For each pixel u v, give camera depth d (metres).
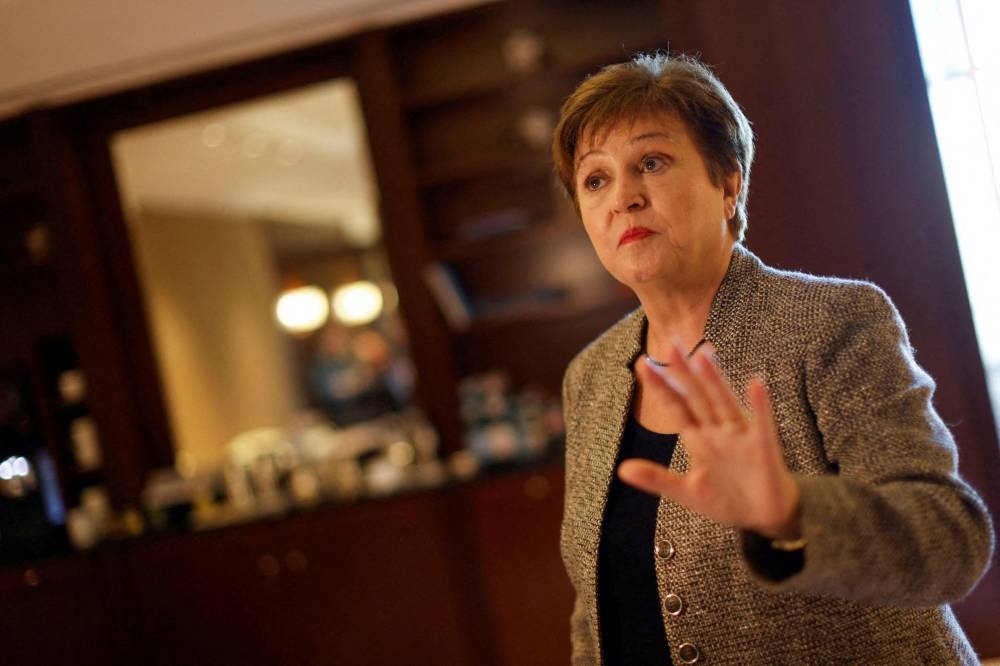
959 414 2.81
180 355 7.04
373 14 4.19
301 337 9.84
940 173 2.79
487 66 4.46
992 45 3.15
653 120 1.16
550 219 4.45
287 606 3.91
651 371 0.86
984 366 2.80
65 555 4.02
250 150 6.36
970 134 3.20
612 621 1.20
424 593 3.84
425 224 4.34
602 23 4.38
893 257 2.82
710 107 1.17
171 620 3.97
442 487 3.84
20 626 4.04
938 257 2.81
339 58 4.45
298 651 3.91
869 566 0.84
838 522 0.84
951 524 0.89
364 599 3.88
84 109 4.55
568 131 1.23
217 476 4.53
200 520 4.12
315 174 7.69
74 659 4.02
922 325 2.82
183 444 6.89
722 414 0.84
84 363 4.48
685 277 1.18
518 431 4.16
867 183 2.83
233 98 4.52
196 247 7.49
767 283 1.17
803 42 2.85
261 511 4.04
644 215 1.16
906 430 0.98
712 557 1.08
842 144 2.84
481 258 4.55
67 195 4.47
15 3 3.74
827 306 1.09
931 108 2.81
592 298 4.35
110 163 4.62
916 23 3.02
